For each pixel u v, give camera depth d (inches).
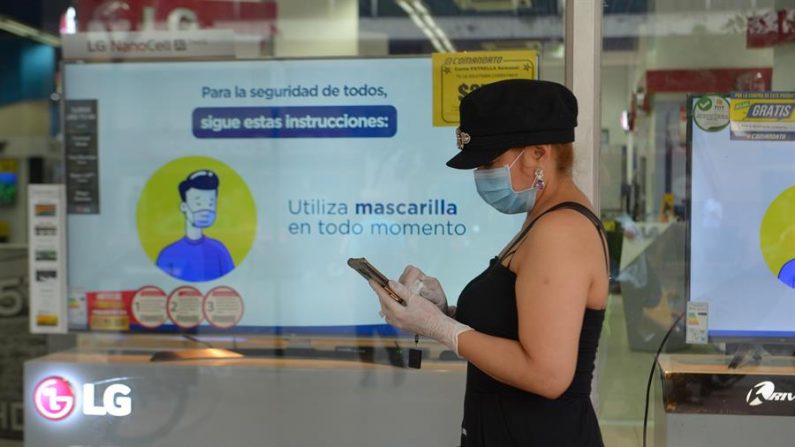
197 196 127.4
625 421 127.0
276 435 124.3
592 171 117.7
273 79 125.4
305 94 125.2
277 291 126.3
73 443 127.1
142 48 127.3
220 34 126.2
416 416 122.3
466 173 122.6
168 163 127.6
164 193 127.7
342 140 124.6
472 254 123.4
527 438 70.7
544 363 65.2
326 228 125.5
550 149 70.6
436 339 71.2
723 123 120.4
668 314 127.1
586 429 71.1
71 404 127.1
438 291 82.9
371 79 124.0
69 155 129.0
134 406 126.3
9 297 131.6
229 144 126.5
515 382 67.2
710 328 122.6
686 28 127.7
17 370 131.9
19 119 129.4
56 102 129.7
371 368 123.3
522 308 67.1
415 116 123.6
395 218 124.3
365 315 124.6
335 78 124.6
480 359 68.6
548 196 71.7
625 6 128.4
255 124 126.0
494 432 72.0
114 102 128.1
